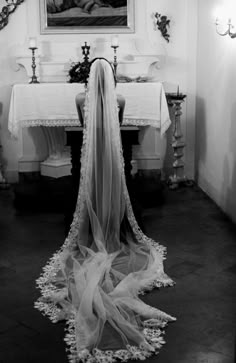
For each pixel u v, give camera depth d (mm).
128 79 5957
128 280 3264
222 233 4352
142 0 5996
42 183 5672
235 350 2516
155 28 6062
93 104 3691
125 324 2777
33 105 5500
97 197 3744
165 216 4848
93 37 6055
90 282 3182
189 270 3596
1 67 6070
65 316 2939
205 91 5656
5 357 2570
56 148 6016
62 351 2617
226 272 3555
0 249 4059
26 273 3596
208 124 5531
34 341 2715
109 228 3795
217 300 3139
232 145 4609
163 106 5445
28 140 6199
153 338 2693
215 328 2803
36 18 6004
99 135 3705
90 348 2605
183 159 6281
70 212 4328
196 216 4836
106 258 3568
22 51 6035
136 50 6078
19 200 5277
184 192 5750
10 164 6281
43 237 4316
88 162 3721
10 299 3197
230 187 4703
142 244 3965
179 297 3186
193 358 2521
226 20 4715
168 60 6133
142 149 6211
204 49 5660
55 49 6059
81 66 5719
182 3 6004
